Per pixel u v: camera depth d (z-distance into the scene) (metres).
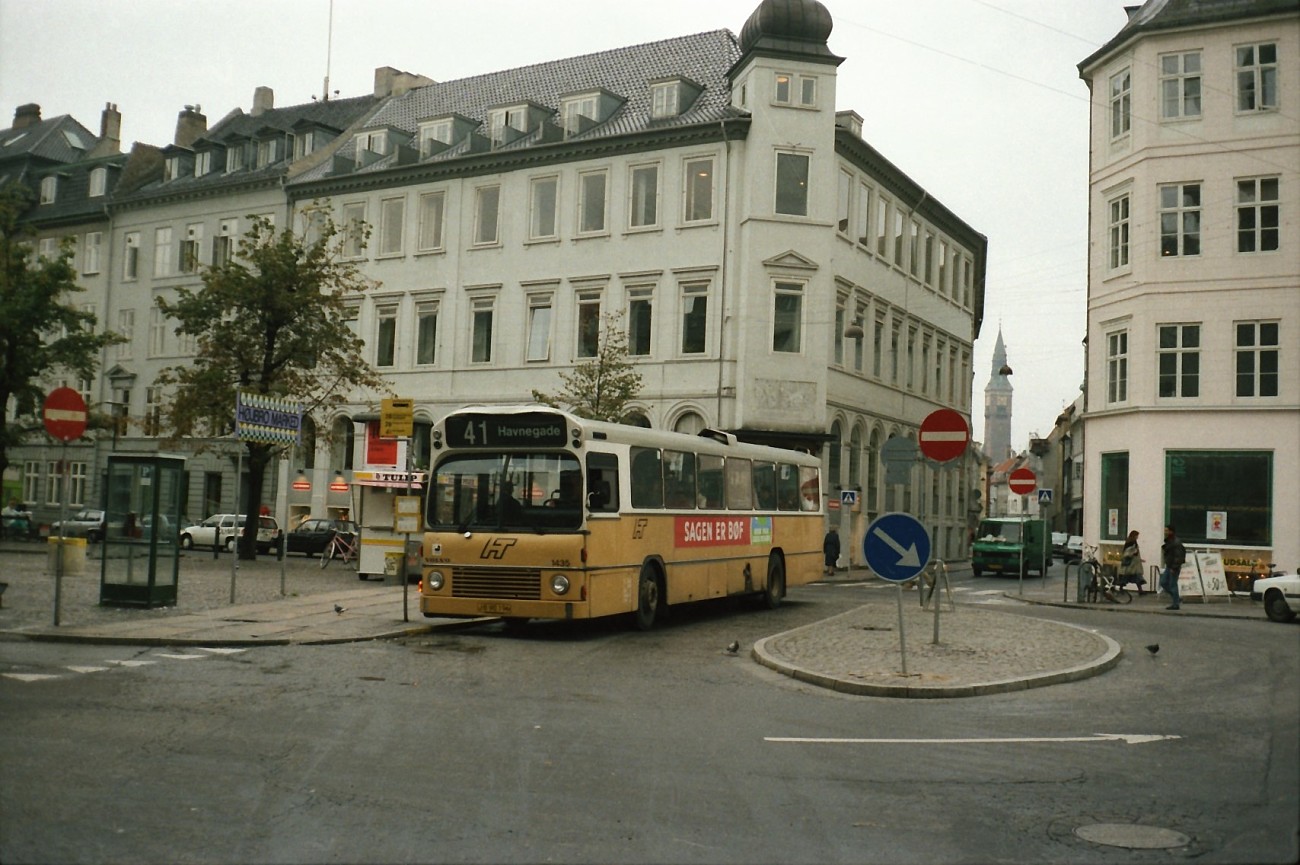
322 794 7.29
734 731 9.89
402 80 57.44
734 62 45.12
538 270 44.72
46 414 16.39
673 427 41.56
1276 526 30.27
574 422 16.84
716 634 18.22
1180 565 26.08
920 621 19.59
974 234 61.25
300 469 51.06
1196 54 31.88
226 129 61.66
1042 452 106.62
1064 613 24.50
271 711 10.25
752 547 22.75
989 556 45.19
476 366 45.66
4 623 16.69
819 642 16.23
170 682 11.91
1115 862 6.19
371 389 48.31
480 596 16.98
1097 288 34.22
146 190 58.84
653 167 42.81
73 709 10.15
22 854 5.95
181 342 56.59
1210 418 31.19
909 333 52.78
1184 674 14.11
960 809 7.28
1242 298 31.02
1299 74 30.73
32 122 74.31
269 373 37.59
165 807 6.91
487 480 17.25
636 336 42.75
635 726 10.00
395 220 48.66
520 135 46.22
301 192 51.25
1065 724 10.52
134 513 19.27
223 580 26.95
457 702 11.02
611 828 6.66
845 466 44.50
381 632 16.66
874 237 47.69
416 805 7.07
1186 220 31.83
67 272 40.97
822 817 7.02
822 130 41.66
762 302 40.78
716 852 6.24
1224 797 7.65
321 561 38.62
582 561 16.59
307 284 37.44
